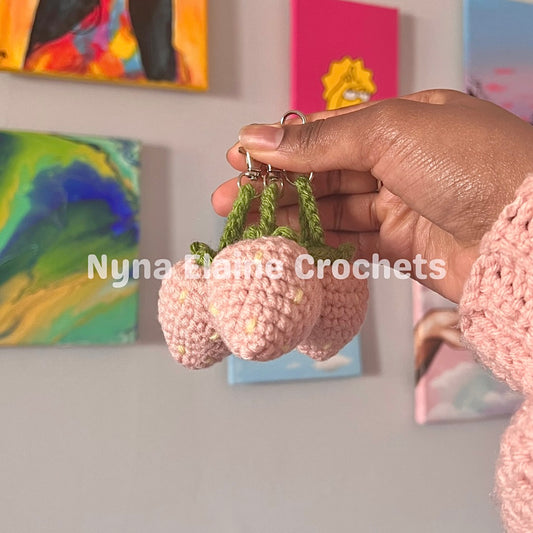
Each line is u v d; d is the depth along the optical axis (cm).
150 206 96
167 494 96
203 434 98
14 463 89
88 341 90
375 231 72
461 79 115
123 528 93
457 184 50
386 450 108
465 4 113
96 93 93
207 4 98
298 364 102
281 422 102
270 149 54
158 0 94
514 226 39
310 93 102
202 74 95
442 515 112
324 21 103
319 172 61
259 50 102
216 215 99
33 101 90
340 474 105
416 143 51
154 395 96
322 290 47
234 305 42
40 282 88
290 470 102
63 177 89
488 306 41
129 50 92
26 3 87
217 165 100
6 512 88
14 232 87
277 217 65
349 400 106
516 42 116
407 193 53
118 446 93
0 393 88
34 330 88
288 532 102
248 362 99
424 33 113
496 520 116
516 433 37
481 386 112
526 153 49
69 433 91
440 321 110
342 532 105
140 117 96
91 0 90
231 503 99
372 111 53
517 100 115
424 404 108
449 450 113
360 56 105
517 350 40
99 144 92
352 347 105
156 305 96
